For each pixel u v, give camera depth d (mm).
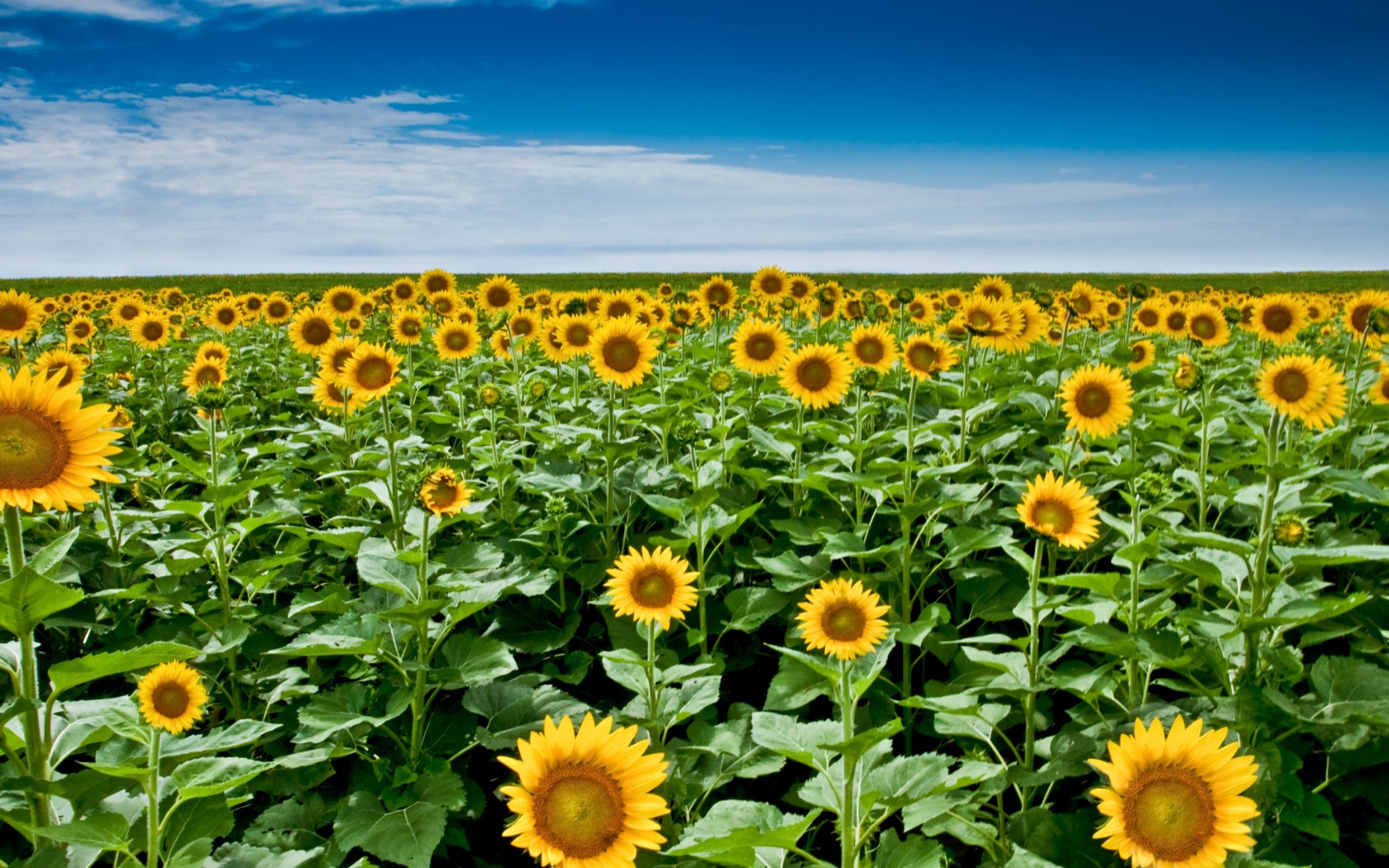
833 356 6734
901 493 5711
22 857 3584
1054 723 5000
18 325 8672
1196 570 3738
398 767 3668
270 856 3037
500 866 4219
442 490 4242
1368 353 11070
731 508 6633
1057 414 8281
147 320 11234
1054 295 10719
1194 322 9586
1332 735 3268
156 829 2840
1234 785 2244
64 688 2824
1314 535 5582
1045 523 3988
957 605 5668
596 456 7340
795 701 4238
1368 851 3820
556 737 2357
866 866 3119
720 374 7262
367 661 4188
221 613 4965
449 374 12883
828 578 5355
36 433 2562
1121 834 2305
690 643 5305
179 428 10617
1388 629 4523
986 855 4039
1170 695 5000
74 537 2809
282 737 4406
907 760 3400
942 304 13742
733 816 3062
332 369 7004
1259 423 6148
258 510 6449
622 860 2248
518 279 60719
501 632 5531
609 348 6965
